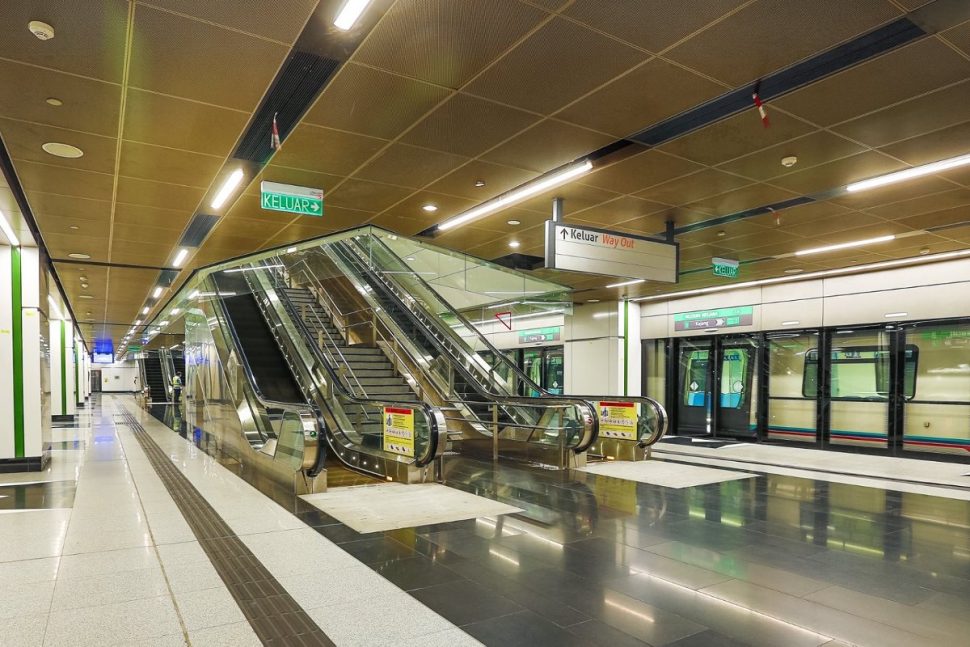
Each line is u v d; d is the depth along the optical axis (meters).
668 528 4.93
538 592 3.47
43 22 3.07
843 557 4.17
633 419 8.99
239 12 3.04
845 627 3.02
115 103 4.02
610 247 6.38
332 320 14.23
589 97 4.06
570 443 8.17
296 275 15.84
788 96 4.01
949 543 4.53
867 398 10.14
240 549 4.30
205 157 5.02
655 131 4.60
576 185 5.84
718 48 3.45
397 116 4.33
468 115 4.32
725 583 3.64
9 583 3.61
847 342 10.48
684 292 12.62
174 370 31.16
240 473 7.62
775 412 11.52
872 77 3.74
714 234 7.77
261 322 12.87
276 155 5.03
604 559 4.10
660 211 6.76
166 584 3.60
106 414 19.72
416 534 4.71
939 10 3.04
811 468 8.22
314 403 9.57
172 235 7.76
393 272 13.02
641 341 14.08
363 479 7.37
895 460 9.16
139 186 5.73
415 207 6.59
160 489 6.55
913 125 4.44
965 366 9.03
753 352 11.89
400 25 3.19
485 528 4.90
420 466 6.89
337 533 4.73
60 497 6.14
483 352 12.54
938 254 8.88
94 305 15.92
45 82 3.72
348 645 2.79
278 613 3.16
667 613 3.18
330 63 3.58
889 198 6.18
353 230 7.69
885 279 9.94
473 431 10.03
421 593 3.45
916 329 9.59
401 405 7.22
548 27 3.23
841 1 2.98
